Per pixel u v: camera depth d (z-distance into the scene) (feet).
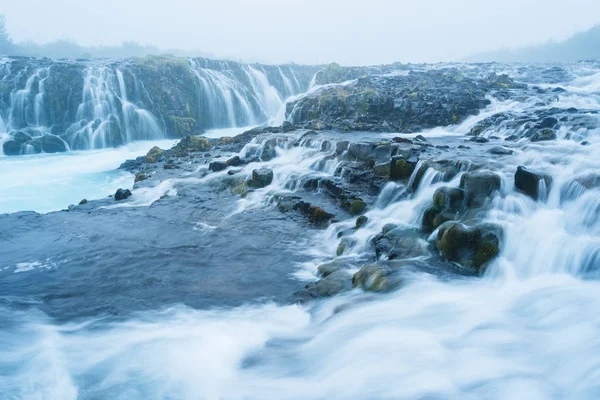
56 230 38.40
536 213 28.07
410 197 36.58
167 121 112.57
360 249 30.58
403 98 76.89
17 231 38.24
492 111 69.26
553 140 45.68
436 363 17.75
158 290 26.48
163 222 39.86
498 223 26.53
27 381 17.94
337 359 18.93
